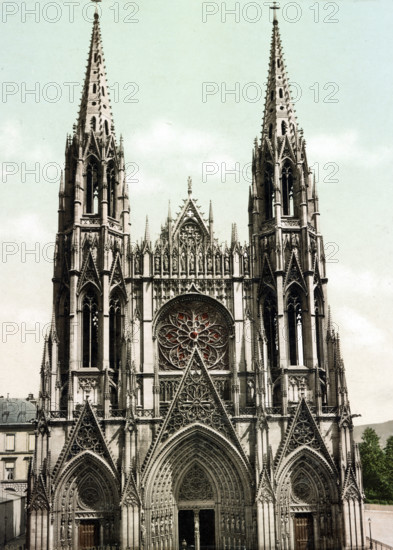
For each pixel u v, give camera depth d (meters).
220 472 83.81
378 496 125.31
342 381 86.56
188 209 93.94
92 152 94.25
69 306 88.19
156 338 88.62
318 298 92.00
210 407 83.81
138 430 83.00
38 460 80.06
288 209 95.06
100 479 81.56
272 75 100.25
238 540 81.44
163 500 82.31
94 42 100.56
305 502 83.38
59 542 79.19
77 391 84.81
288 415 84.50
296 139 96.75
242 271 91.44
